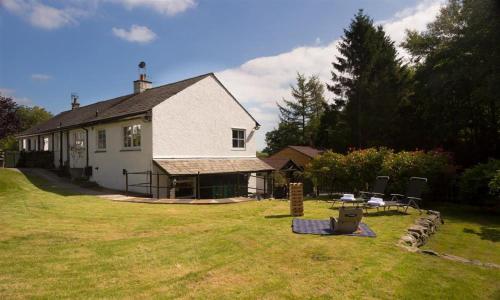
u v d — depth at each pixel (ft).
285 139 190.29
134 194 60.18
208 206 45.34
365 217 37.96
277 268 20.47
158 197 59.26
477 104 81.66
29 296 15.85
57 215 36.11
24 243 24.59
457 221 43.75
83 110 99.76
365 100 118.93
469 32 73.97
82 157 80.84
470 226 40.45
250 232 28.94
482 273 20.79
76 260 21.20
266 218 36.47
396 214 40.06
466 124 83.71
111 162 70.49
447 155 60.70
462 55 76.74
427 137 93.09
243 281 18.43
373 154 61.36
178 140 65.21
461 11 82.94
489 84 68.59
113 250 23.43
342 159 64.18
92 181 75.15
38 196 50.93
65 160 88.48
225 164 71.15
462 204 58.03
